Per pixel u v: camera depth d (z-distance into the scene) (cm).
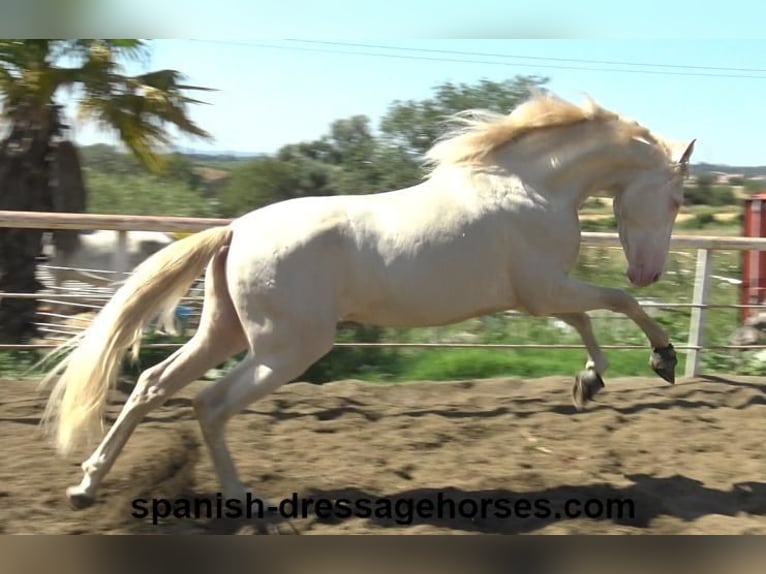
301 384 587
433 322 394
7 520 365
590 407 551
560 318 427
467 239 385
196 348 387
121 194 1695
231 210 1691
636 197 416
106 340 374
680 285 955
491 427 512
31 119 922
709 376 627
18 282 882
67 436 370
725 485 420
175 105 1009
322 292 372
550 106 407
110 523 368
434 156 408
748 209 986
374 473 431
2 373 650
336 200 393
